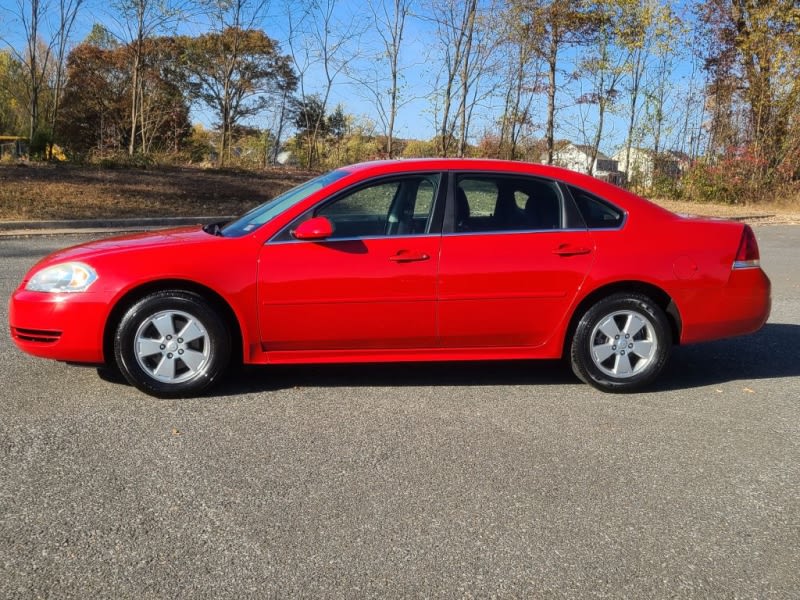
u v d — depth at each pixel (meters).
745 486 3.37
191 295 4.34
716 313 4.70
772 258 11.65
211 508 3.05
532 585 2.54
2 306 6.95
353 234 4.46
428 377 5.04
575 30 21.56
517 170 4.65
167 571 2.58
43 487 3.21
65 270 4.30
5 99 43.03
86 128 46.81
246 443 3.76
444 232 4.49
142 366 4.34
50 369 4.96
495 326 4.56
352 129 27.88
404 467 3.50
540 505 3.14
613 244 4.60
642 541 2.86
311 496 3.18
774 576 2.63
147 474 3.36
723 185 24.30
